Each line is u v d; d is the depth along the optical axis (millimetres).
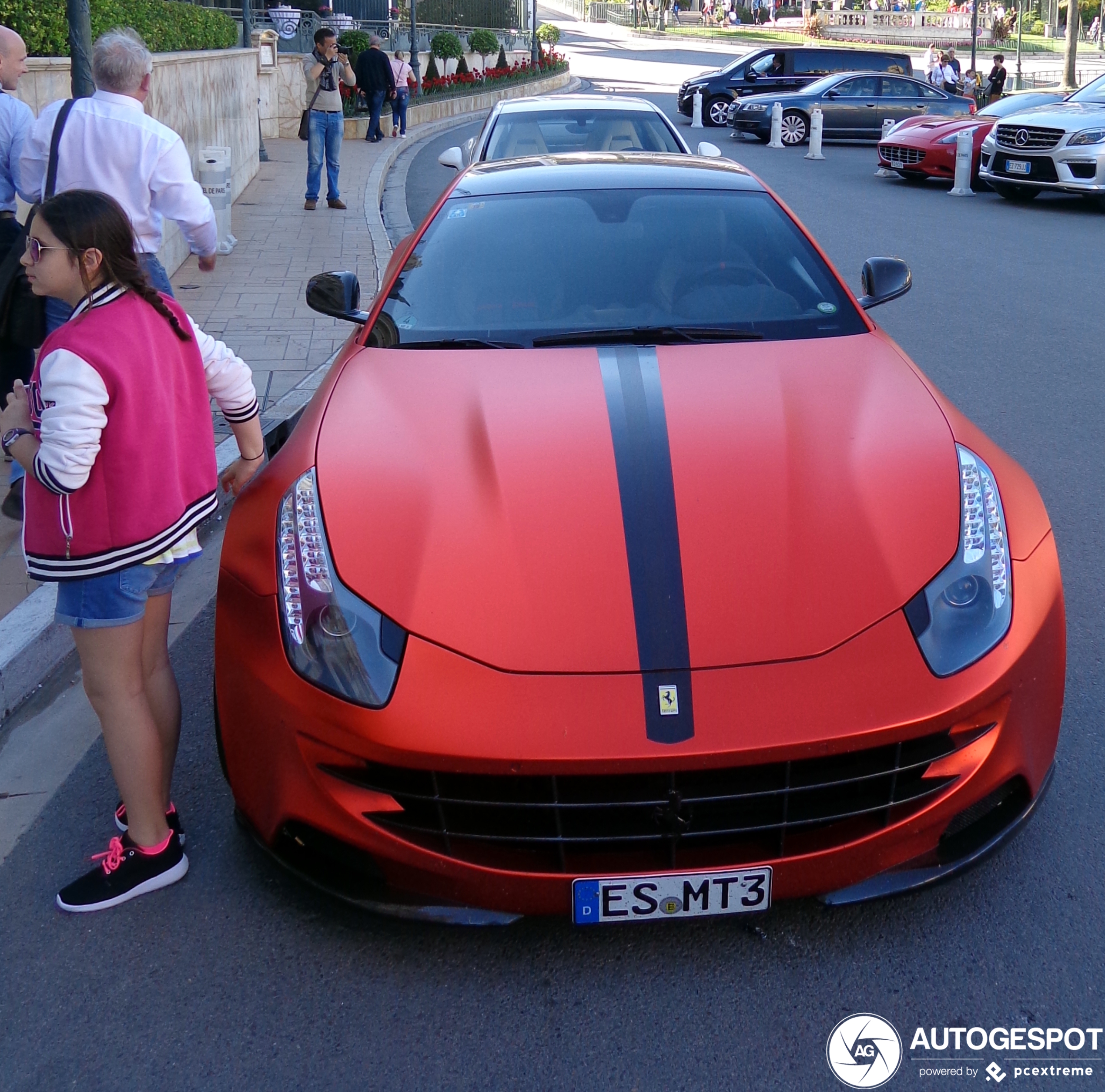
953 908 2486
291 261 9664
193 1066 2150
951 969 2326
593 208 3803
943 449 2711
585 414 2803
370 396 2998
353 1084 2102
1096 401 6051
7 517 4234
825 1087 2062
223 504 4914
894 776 2199
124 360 2289
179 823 2781
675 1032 2193
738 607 2279
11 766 3176
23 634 3596
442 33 30609
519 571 2348
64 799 3016
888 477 2592
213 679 3572
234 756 2432
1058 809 2809
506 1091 2076
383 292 3578
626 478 2555
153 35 9719
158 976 2377
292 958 2416
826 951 2381
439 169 17359
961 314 8008
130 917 2553
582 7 80750
